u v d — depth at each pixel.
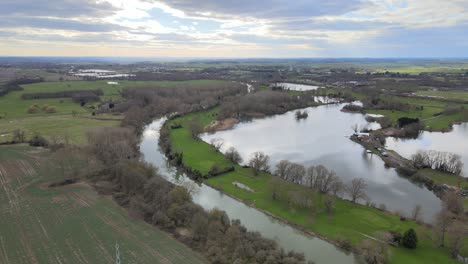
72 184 93.31
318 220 75.38
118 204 81.69
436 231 65.75
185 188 81.62
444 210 72.88
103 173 99.50
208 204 85.38
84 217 75.00
